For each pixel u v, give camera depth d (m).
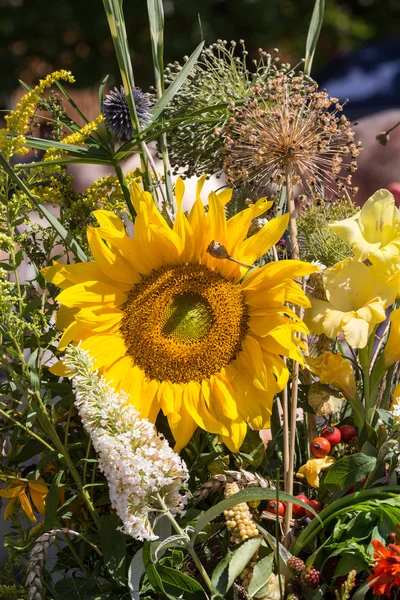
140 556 0.70
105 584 0.76
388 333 0.80
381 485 0.73
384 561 0.65
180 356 0.77
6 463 0.81
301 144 0.79
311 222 0.83
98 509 0.79
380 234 0.76
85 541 0.77
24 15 4.15
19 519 0.84
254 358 0.76
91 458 0.78
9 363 0.77
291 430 0.76
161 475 0.66
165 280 0.78
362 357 0.77
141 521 0.66
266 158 0.80
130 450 0.65
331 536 0.70
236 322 0.77
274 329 0.75
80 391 0.67
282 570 0.69
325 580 0.70
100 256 0.77
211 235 0.77
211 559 0.74
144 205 0.76
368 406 0.77
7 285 0.75
